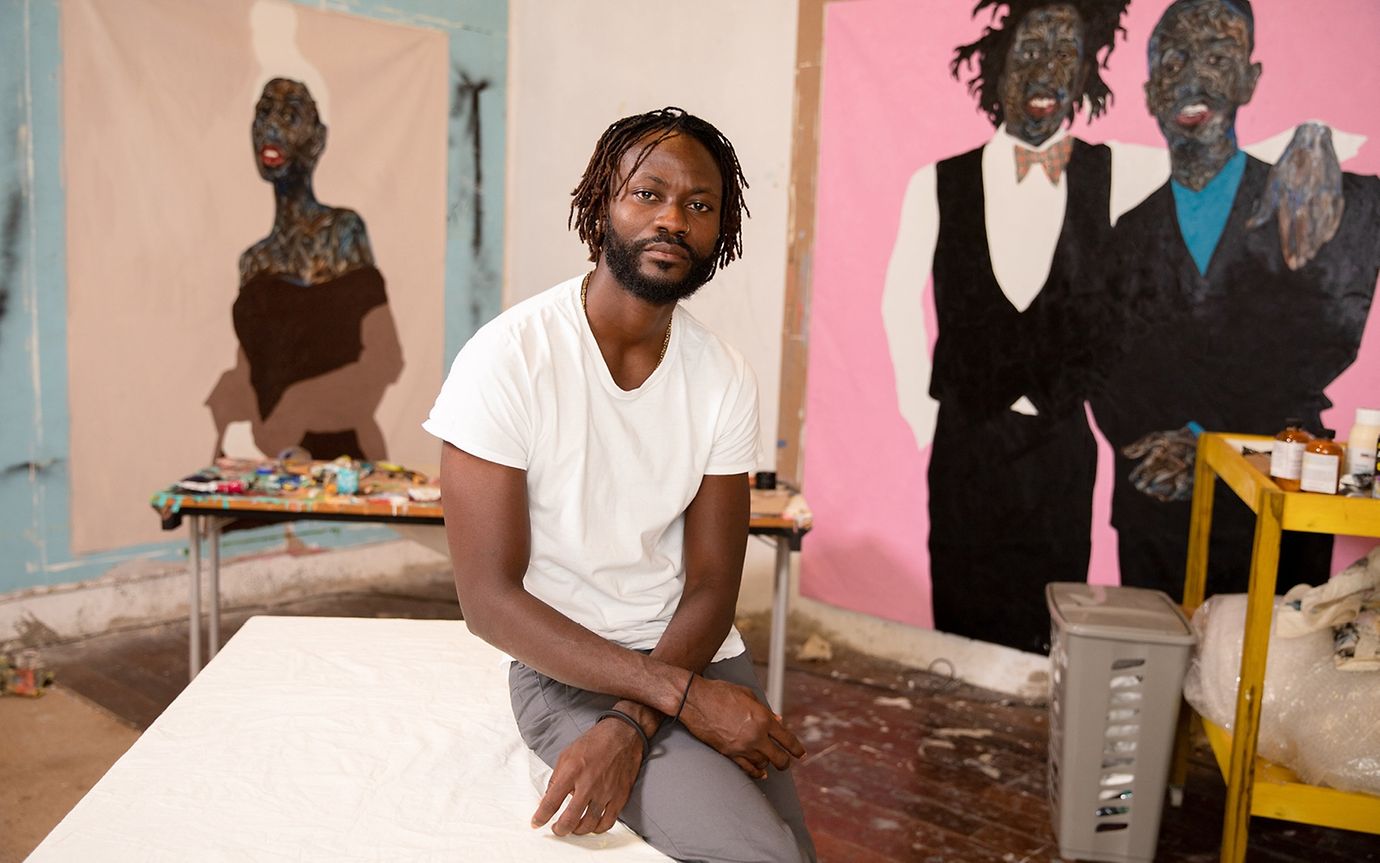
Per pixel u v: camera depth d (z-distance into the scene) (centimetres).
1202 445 294
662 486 164
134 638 391
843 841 264
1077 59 323
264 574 435
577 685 151
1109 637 246
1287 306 301
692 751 149
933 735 326
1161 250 317
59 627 384
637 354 162
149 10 381
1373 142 285
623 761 144
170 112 391
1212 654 252
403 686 182
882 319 371
